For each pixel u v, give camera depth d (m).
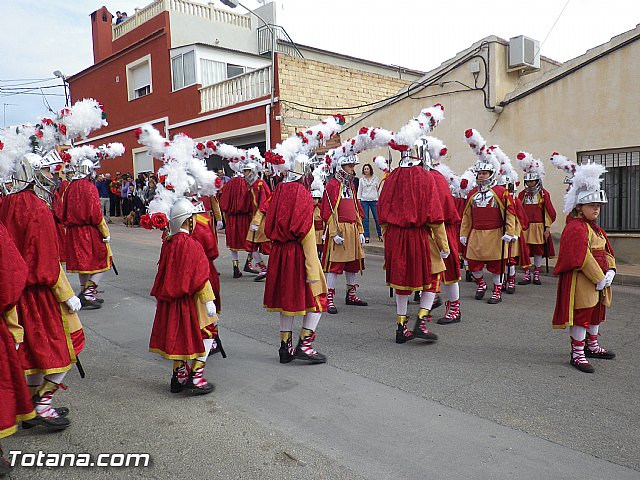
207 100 19.52
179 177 4.56
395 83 19.53
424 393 4.55
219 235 17.08
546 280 9.86
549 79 11.10
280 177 5.37
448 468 3.41
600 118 10.53
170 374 5.10
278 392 4.61
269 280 5.18
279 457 3.56
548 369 5.11
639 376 4.94
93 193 7.39
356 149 6.98
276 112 16.62
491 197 7.88
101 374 5.09
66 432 3.94
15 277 3.34
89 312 7.37
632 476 3.31
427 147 5.92
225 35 22.50
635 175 10.33
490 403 4.35
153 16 21.69
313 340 5.63
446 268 6.64
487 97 12.01
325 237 7.25
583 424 3.98
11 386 3.35
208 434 3.88
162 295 4.39
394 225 5.74
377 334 6.25
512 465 3.44
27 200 3.86
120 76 23.70
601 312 5.30
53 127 5.46
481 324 6.71
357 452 3.61
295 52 20.38
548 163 11.26
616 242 10.58
